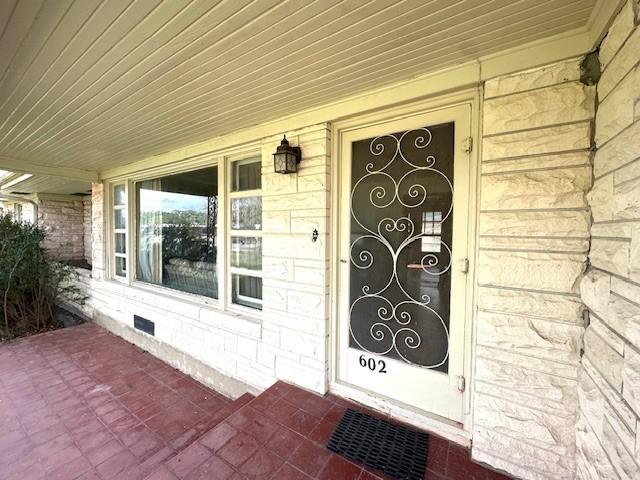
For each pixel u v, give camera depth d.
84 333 4.32
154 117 2.28
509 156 1.45
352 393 2.06
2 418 2.38
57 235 6.94
